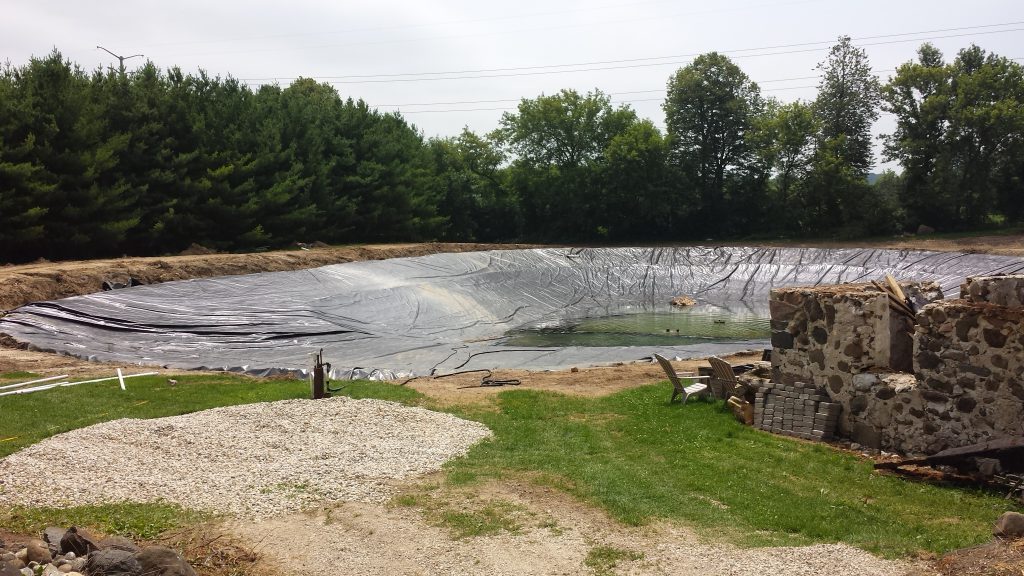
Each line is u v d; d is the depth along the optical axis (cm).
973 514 820
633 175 6050
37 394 1333
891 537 748
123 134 3500
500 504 858
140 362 1850
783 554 709
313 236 4475
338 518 809
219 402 1341
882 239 5338
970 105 5253
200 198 3772
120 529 762
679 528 789
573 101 6444
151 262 2953
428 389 1570
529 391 1534
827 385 1179
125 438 1068
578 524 800
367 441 1105
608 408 1392
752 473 984
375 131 5122
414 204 5294
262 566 698
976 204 5462
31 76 3186
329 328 2509
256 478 927
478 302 3353
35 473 909
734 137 6469
